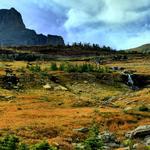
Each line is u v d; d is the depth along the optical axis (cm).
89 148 3117
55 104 7650
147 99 8362
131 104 8131
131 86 14525
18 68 14400
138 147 3631
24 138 4031
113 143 4038
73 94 10862
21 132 4281
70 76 13988
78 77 14012
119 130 4875
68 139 4138
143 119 5622
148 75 15788
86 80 13888
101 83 13962
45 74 13325
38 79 12325
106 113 5791
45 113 5928
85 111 6175
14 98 8538
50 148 2955
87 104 7981
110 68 18875
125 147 3822
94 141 3136
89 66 15762
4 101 8025
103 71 15762
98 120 5272
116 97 10256
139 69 18662
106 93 12106
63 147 3662
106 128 4925
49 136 4284
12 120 5112
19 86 11250
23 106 6938
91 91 12356
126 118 5478
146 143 3809
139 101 8312
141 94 9531
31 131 4384
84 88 12750
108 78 14600
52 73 14150
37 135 4231
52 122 5012
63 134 4359
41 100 8275
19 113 5831
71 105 7681
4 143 3041
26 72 13275
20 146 3044
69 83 13200
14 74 12456
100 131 4725
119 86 14050
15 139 3266
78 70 15275
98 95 11569
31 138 4097
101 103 8394
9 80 11594
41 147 2961
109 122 5234
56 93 10525
